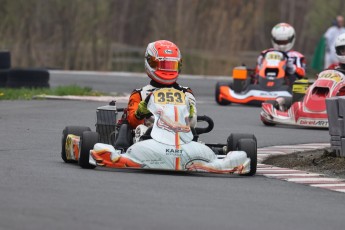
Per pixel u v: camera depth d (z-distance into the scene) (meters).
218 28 121.69
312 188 34.50
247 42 123.69
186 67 120.75
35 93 75.56
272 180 36.12
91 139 36.03
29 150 43.31
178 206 28.52
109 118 38.66
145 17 161.38
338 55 58.81
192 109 37.69
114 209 27.39
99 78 103.00
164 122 35.91
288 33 77.00
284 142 51.34
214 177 35.72
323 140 52.84
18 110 63.47
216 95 74.56
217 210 28.22
